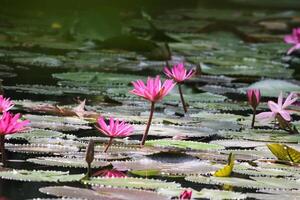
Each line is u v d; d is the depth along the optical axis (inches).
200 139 266.1
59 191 182.2
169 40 621.0
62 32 617.3
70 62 458.3
